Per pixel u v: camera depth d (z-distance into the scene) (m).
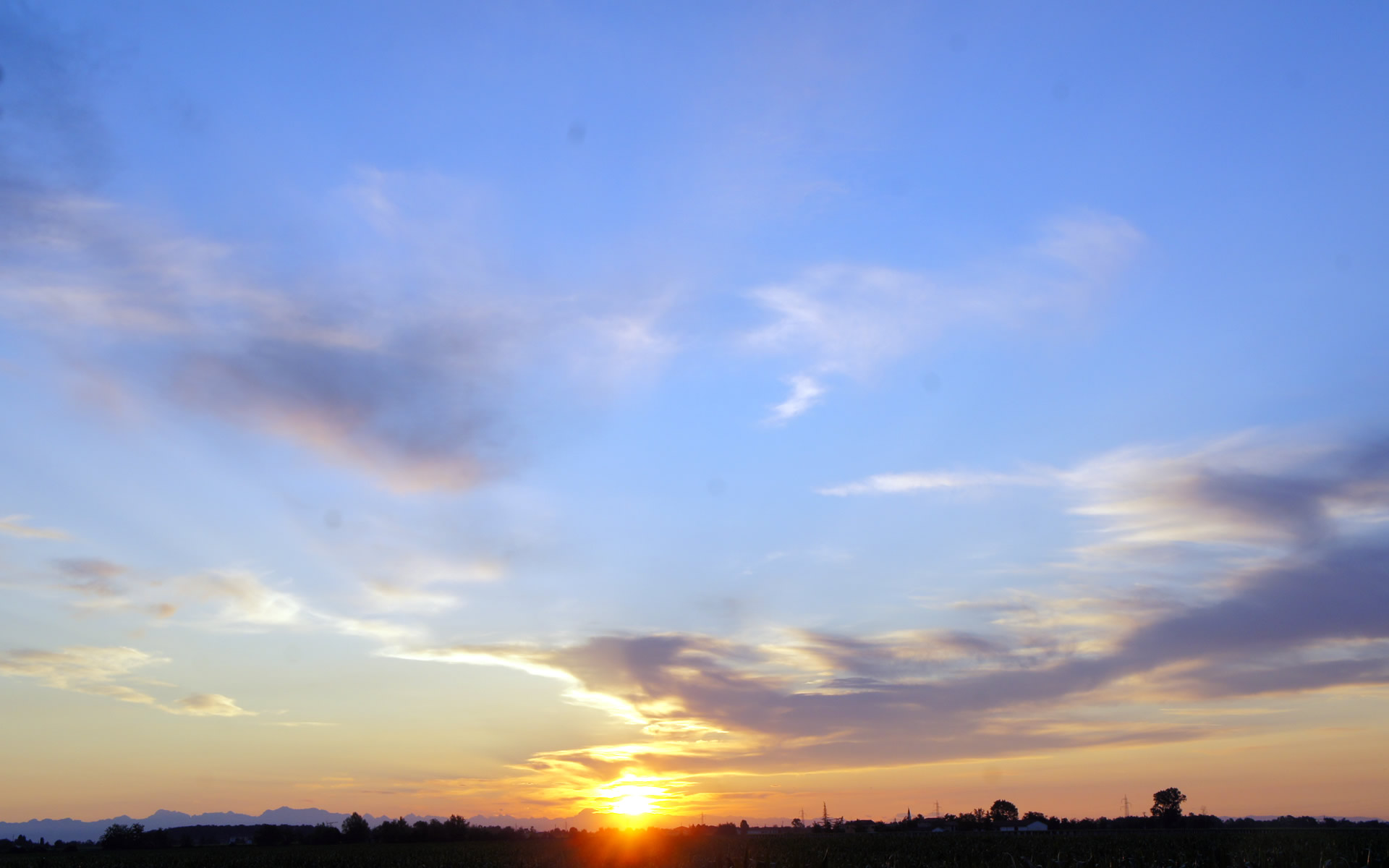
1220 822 146.75
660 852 68.50
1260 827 135.88
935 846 72.69
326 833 118.12
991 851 65.94
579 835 109.25
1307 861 51.97
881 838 97.19
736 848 74.56
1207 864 53.06
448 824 121.00
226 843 121.75
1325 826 140.50
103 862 81.50
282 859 76.38
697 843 88.00
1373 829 114.38
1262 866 51.28
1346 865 50.94
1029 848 67.75
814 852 67.88
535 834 127.44
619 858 64.00
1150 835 95.81
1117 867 54.91
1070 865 56.62
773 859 59.47
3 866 80.31
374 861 72.19
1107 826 145.50
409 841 117.38
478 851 81.25
